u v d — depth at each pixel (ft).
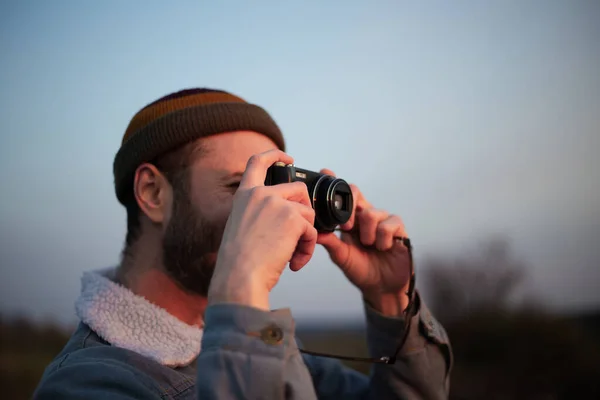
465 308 28.86
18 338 28.96
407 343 5.12
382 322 5.34
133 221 4.50
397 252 5.47
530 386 21.02
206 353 2.67
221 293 2.84
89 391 3.16
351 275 5.39
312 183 4.22
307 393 2.71
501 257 29.71
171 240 4.18
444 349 5.26
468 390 21.43
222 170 4.26
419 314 5.18
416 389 5.07
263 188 3.25
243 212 3.14
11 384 22.03
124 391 3.24
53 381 3.24
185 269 4.15
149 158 4.35
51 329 30.63
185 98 4.62
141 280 4.26
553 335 24.03
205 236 4.14
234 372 2.62
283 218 3.10
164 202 4.33
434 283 30.99
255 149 4.45
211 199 4.18
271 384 2.63
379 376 5.28
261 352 2.69
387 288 5.48
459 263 30.83
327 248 5.21
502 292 28.12
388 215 5.56
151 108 4.67
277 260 2.97
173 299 4.25
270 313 2.81
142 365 3.60
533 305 26.55
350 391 5.65
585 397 20.12
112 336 3.80
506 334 25.13
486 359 25.23
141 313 3.98
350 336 42.75
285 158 3.74
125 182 4.58
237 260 2.93
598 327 27.32
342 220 4.38
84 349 3.66
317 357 6.07
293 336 2.89
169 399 3.52
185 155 4.29
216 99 4.67
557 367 22.38
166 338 3.96
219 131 4.32
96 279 4.25
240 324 2.72
